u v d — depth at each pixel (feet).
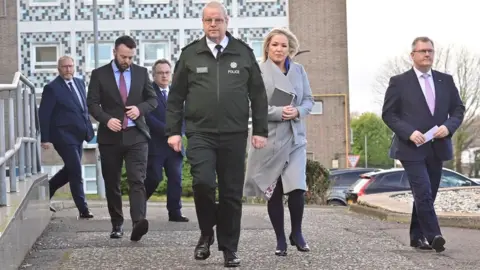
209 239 23.65
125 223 35.81
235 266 22.76
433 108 26.55
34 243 27.32
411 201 46.50
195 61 22.76
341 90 130.21
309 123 131.03
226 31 23.08
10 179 25.21
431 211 26.12
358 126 312.09
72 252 25.79
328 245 27.89
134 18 122.52
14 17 122.72
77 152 37.37
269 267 22.86
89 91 29.71
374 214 41.47
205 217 23.25
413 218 27.32
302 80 25.93
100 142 29.53
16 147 25.52
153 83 37.58
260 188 24.73
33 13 122.72
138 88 29.81
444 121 26.61
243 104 22.77
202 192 22.59
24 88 30.01
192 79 22.79
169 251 26.12
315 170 65.87
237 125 22.72
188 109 22.79
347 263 23.63
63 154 37.14
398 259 24.48
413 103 26.53
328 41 129.39
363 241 29.17
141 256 24.97
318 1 128.77
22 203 23.15
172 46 122.42
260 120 23.41
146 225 28.50
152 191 37.96
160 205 56.18
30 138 30.25
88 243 28.25
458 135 216.95
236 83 22.71
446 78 26.99
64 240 29.09
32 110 32.19
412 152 26.35
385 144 309.01
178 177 37.63
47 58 122.83
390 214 38.68
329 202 75.56
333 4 128.98
